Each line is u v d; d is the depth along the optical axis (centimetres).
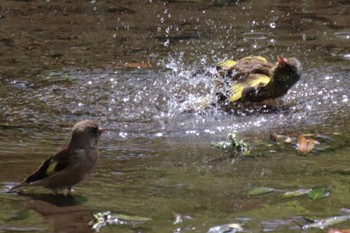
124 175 945
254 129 1149
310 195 867
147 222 791
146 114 1226
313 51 1592
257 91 1249
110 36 1730
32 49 1608
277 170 959
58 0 2134
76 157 867
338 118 1192
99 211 823
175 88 1351
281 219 802
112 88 1355
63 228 773
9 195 873
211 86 1355
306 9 2017
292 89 1340
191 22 1877
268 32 1767
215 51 1598
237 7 2058
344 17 1917
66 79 1404
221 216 809
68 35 1736
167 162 996
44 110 1239
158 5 2081
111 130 1145
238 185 905
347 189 888
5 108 1246
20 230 767
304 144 1060
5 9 2006
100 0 2136
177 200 856
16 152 1031
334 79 1392
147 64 1502
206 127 1162
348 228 777
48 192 887
